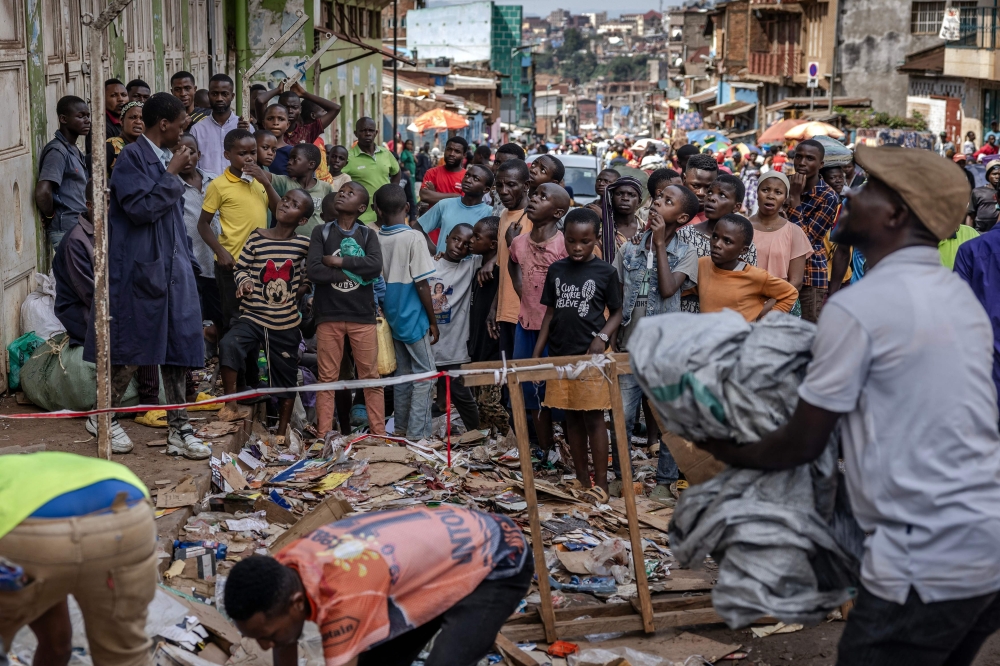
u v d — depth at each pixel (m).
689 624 4.77
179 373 6.07
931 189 3.10
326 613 3.26
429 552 3.46
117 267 5.83
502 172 7.96
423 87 45.72
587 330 6.26
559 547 5.45
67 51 9.15
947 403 3.02
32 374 6.79
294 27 11.57
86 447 6.16
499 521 3.76
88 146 8.70
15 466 3.21
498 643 4.45
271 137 8.42
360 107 29.86
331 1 24.84
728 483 3.46
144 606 3.34
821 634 4.76
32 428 6.48
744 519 3.38
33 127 8.00
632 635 4.75
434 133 44.25
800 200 8.34
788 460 3.22
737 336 3.35
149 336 5.88
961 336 3.05
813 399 3.11
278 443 7.08
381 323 7.56
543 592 4.61
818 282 8.38
